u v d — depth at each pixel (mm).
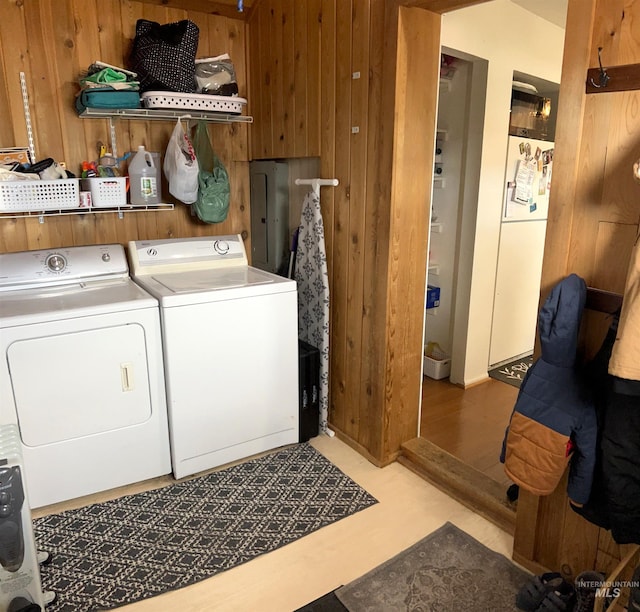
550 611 1650
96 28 2551
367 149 2340
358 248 2482
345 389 2717
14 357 2004
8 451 1550
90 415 2188
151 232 2867
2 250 2492
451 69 3189
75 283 2475
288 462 2590
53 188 2254
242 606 1753
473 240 3248
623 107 1496
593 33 1527
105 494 2316
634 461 1404
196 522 2150
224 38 2918
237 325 2408
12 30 2361
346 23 2330
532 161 3498
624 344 1300
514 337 3816
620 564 1530
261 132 3002
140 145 2734
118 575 1872
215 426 2447
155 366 2295
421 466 2500
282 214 3018
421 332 2549
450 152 3314
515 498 2164
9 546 1481
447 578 1872
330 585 1843
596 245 1604
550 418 1577
